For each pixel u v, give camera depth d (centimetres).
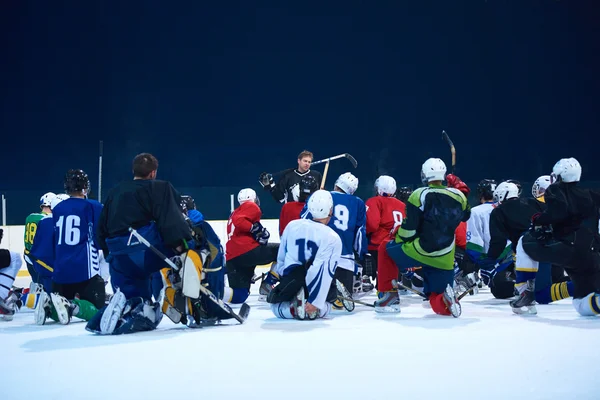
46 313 623
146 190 552
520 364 400
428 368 392
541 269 676
